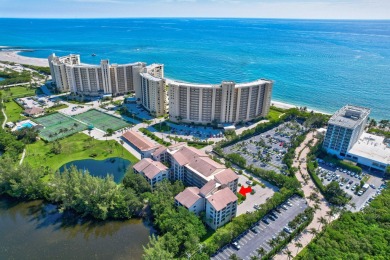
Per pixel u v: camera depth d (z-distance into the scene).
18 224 155.88
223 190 152.00
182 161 179.25
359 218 145.00
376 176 196.00
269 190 178.50
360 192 175.88
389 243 128.50
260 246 136.62
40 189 171.75
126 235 148.00
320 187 178.62
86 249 140.62
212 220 145.88
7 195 176.38
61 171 197.88
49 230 151.75
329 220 151.75
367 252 124.94
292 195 171.88
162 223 143.25
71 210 165.12
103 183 160.25
